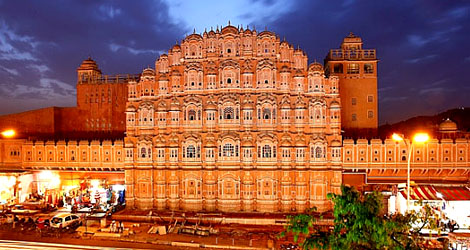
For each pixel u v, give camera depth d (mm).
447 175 63938
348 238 23016
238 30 65562
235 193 61875
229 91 63812
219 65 64438
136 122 67188
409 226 25797
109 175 71938
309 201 61875
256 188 62156
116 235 51188
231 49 64875
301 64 65750
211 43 65375
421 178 64375
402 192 57031
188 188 63062
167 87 66438
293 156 62500
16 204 66188
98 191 69375
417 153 62969
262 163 61969
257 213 60781
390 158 63188
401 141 63000
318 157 61906
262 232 54312
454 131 65875
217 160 62969
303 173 61781
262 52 64938
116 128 82000
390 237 23688
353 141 63781
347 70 74438
